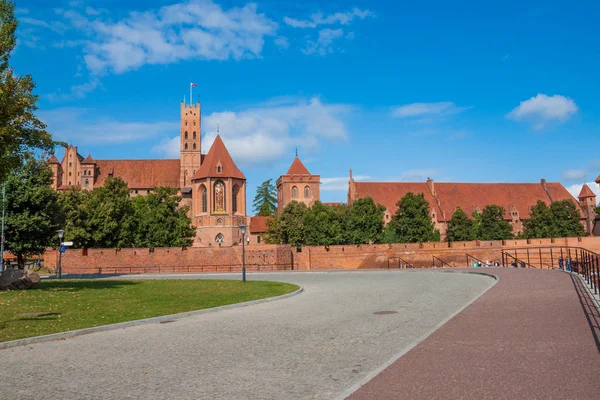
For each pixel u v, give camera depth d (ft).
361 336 40.68
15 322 53.93
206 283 110.83
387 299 67.87
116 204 230.89
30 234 160.97
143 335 47.09
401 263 218.59
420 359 30.48
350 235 260.62
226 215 323.98
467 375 26.37
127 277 159.33
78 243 219.00
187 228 253.85
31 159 97.25
